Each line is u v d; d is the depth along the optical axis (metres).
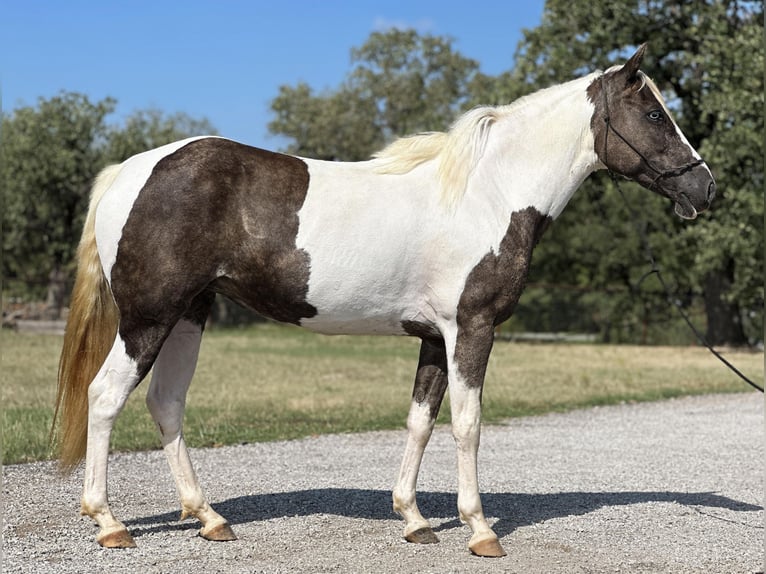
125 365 4.91
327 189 5.02
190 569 4.63
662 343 33.28
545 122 5.41
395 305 5.13
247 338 30.52
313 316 5.11
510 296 5.16
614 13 25.34
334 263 4.95
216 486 6.88
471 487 5.13
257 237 4.90
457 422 5.09
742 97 21.92
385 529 5.62
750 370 19.53
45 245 38.69
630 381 16.67
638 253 34.16
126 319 4.91
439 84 51.16
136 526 5.52
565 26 26.44
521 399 13.27
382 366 19.62
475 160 5.21
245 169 4.96
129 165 5.05
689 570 4.91
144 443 8.57
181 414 5.41
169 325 4.91
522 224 5.23
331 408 11.83
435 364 5.43
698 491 7.15
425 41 51.75
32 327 31.72
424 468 7.97
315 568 4.71
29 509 5.88
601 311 34.66
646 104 5.40
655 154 5.39
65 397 5.15
